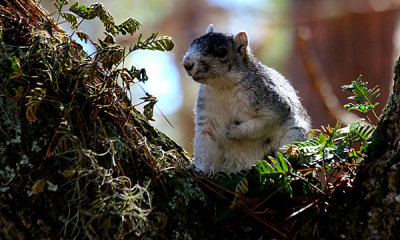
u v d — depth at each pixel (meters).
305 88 20.58
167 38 6.46
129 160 6.08
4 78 5.64
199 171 7.20
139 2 20.58
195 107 10.70
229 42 10.13
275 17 21.88
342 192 6.23
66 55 5.99
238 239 6.17
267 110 9.89
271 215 6.32
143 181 6.04
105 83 6.23
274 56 22.42
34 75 5.92
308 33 19.59
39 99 5.56
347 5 21.22
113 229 5.50
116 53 6.19
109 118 6.23
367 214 5.87
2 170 5.42
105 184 5.61
